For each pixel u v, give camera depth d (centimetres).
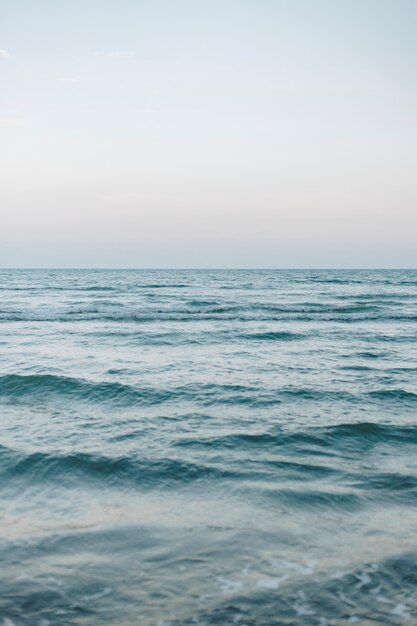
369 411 870
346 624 329
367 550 421
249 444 694
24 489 548
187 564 399
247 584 373
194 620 332
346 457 652
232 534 448
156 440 705
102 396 954
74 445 680
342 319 2367
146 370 1196
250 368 1237
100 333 1828
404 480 577
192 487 555
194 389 1009
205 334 1822
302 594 361
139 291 4734
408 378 1139
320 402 926
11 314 2406
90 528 458
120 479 576
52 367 1220
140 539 438
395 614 340
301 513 492
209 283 6875
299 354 1448
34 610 340
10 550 416
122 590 364
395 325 2175
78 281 7431
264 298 3797
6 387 1009
